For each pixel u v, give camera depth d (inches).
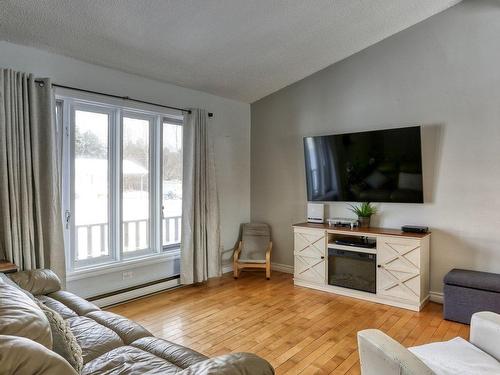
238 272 189.8
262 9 122.1
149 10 112.3
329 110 179.3
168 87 168.2
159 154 167.5
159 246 168.1
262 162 206.7
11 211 112.3
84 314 89.3
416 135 147.6
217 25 127.0
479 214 138.2
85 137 142.3
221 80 173.6
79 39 121.3
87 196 143.4
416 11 141.2
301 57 163.8
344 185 170.1
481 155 137.6
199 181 172.6
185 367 64.1
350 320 128.6
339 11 131.3
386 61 160.7
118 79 147.9
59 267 123.7
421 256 137.0
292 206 194.9
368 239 161.0
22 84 115.9
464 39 140.8
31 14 105.7
